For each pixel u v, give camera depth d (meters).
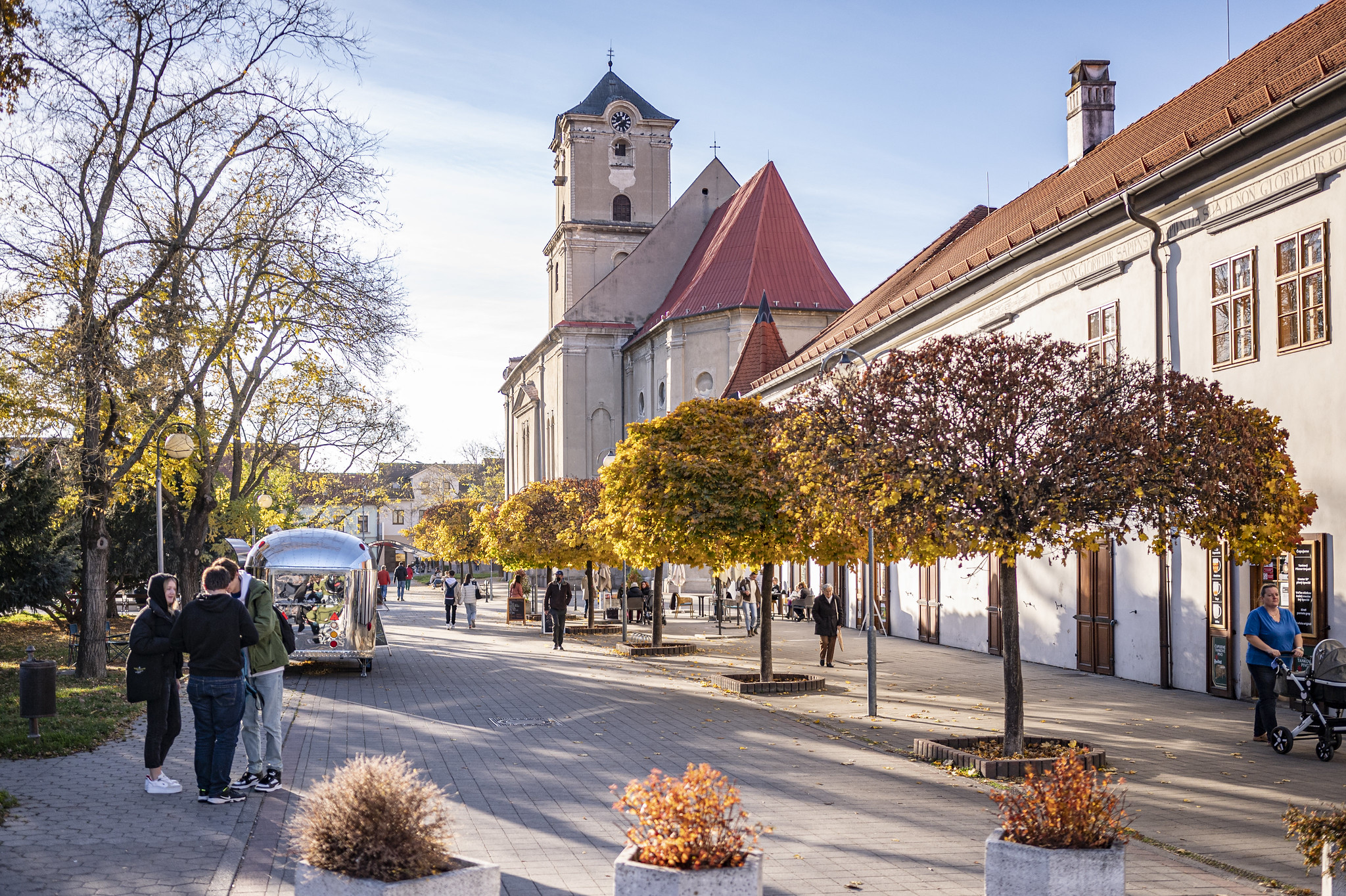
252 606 10.16
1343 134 14.45
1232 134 16.08
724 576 39.56
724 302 56.53
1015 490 10.52
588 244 71.12
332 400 30.16
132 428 20.27
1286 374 15.59
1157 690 18.25
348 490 40.56
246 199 21.17
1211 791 10.27
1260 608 12.97
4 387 18.00
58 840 8.05
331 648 21.70
